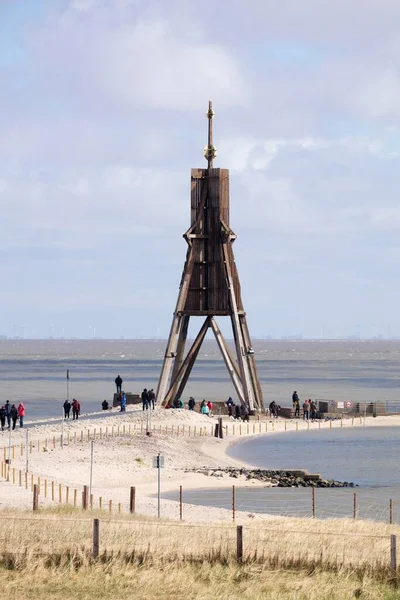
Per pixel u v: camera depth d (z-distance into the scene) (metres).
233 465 157.25
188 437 182.00
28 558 69.44
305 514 114.94
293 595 64.44
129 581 66.56
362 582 67.75
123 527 79.69
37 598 62.97
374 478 145.88
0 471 132.62
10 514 87.00
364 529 85.69
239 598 63.88
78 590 64.62
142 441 170.50
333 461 163.00
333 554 72.19
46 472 137.25
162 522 87.94
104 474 141.00
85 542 73.12
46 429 183.25
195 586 66.00
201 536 76.75
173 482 138.75
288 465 158.25
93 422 193.25
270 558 71.38
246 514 107.62
